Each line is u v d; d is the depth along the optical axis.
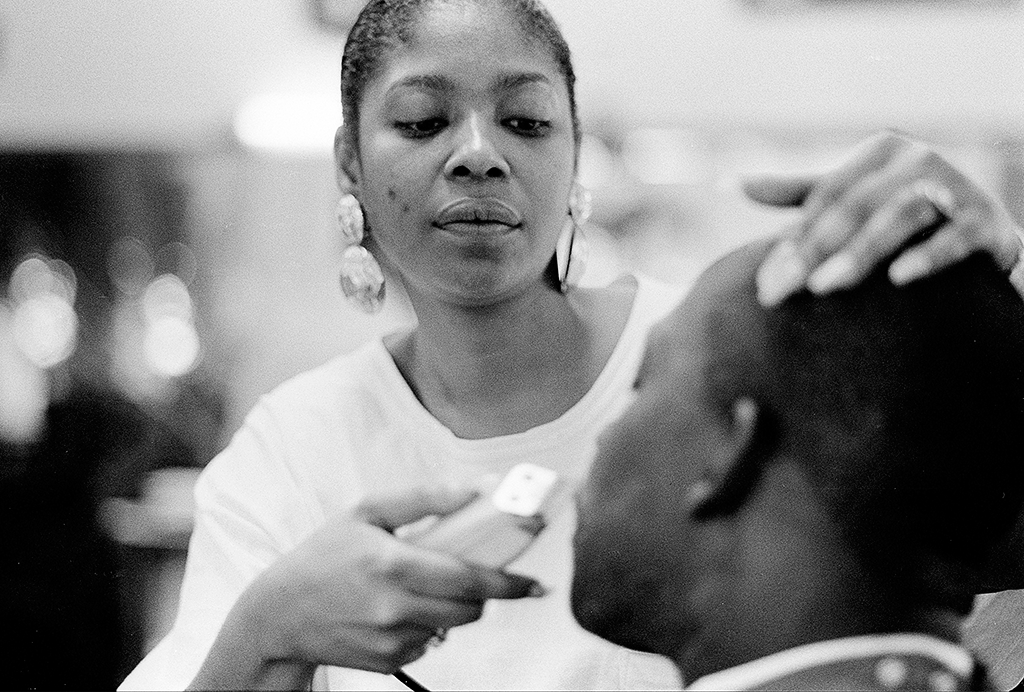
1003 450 0.90
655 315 0.93
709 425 0.91
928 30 1.05
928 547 0.91
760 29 1.07
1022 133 1.04
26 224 1.53
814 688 0.90
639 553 0.90
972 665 0.90
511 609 0.90
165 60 1.29
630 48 1.10
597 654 0.90
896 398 0.90
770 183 0.93
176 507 1.47
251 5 1.27
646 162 1.11
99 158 1.40
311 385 0.96
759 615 0.90
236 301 1.50
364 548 0.83
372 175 0.88
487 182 0.86
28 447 1.52
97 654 1.33
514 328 0.91
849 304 0.90
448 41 0.85
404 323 1.10
